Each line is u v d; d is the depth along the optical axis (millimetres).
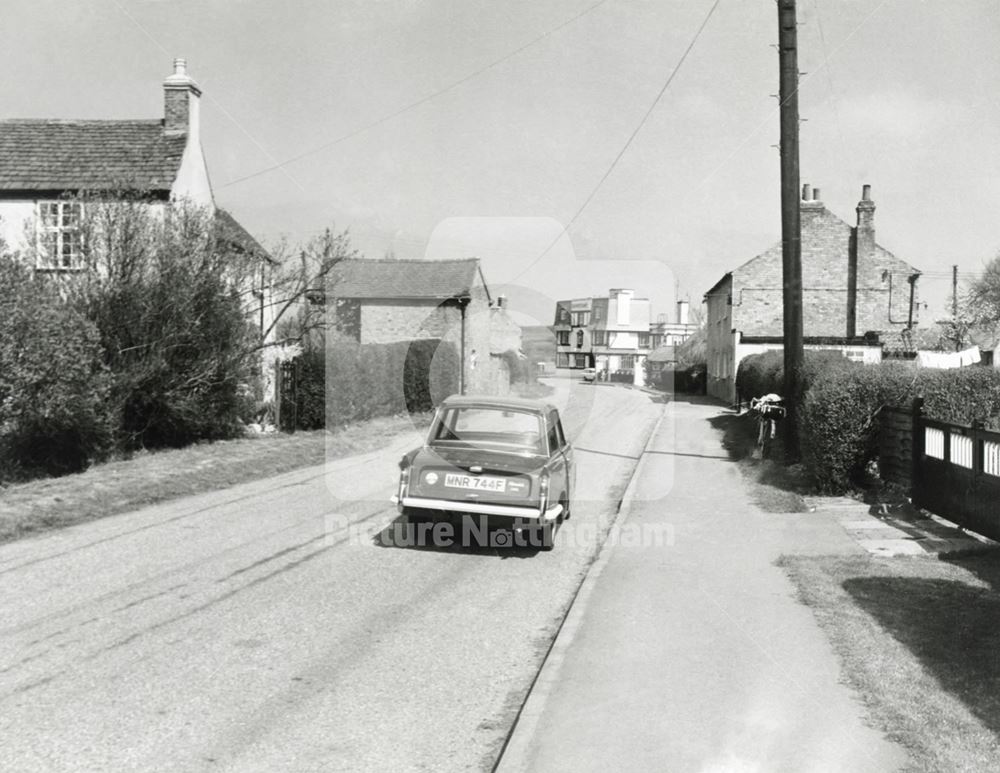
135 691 6105
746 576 9391
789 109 17250
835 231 45312
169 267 18125
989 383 13617
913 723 5332
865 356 41312
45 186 20938
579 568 10125
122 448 18312
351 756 5172
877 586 8727
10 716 5648
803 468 16688
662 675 6336
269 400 24375
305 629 7598
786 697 5871
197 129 23312
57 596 8453
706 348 60156
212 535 11445
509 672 6637
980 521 11125
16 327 13797
